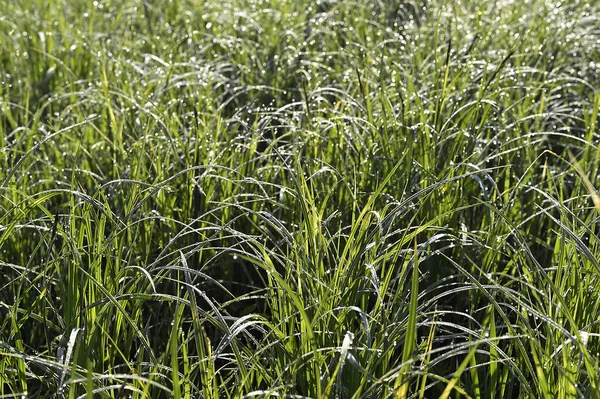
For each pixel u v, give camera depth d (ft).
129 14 23.85
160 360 7.97
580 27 20.25
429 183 11.14
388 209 11.05
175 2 24.47
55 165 13.71
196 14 23.08
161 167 12.09
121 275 9.35
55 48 19.94
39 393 8.66
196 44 20.52
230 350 10.34
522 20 19.27
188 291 8.16
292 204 11.82
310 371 7.96
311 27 20.66
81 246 9.23
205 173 10.62
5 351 8.39
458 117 13.38
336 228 11.05
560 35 18.43
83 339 8.09
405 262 8.86
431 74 15.81
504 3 20.88
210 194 11.51
